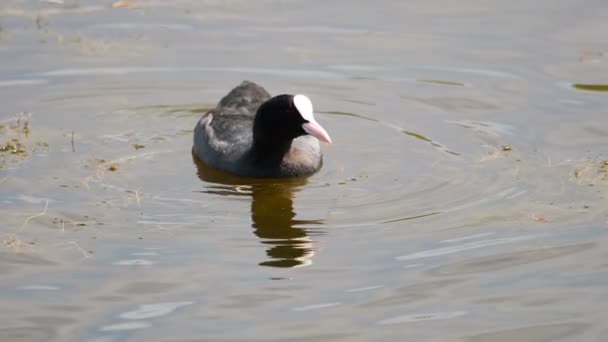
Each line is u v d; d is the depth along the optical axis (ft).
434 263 38.60
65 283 36.76
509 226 41.83
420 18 68.18
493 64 61.26
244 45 64.44
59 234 40.88
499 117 54.65
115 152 50.60
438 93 57.98
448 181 46.91
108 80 59.41
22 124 53.42
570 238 40.50
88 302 35.42
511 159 49.16
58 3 70.69
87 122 54.19
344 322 34.17
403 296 35.99
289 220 42.98
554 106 55.62
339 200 45.29
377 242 40.60
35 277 37.19
